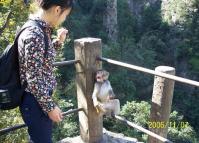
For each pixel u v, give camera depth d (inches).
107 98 120.5
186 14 1251.2
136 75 995.3
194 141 728.3
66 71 800.9
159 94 113.5
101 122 131.9
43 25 70.7
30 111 72.6
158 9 1358.3
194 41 1210.6
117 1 1326.3
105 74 119.6
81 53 121.1
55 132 515.2
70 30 1125.1
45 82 68.9
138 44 1225.4
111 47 1064.2
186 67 1201.4
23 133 251.3
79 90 127.4
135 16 1359.5
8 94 72.8
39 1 70.6
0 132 95.1
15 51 71.8
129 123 117.4
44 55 69.8
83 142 133.1
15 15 331.3
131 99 920.9
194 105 1045.2
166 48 1248.2
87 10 1289.4
